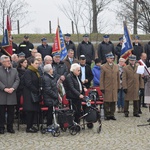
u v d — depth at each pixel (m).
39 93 10.88
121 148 9.23
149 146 9.41
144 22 26.66
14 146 9.45
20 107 11.40
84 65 13.16
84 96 11.34
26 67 11.73
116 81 12.88
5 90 10.68
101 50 16.00
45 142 9.82
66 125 10.55
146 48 17.33
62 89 11.79
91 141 9.91
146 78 12.34
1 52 14.47
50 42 32.03
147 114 13.86
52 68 11.38
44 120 12.36
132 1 27.05
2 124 10.84
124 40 15.94
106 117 12.83
